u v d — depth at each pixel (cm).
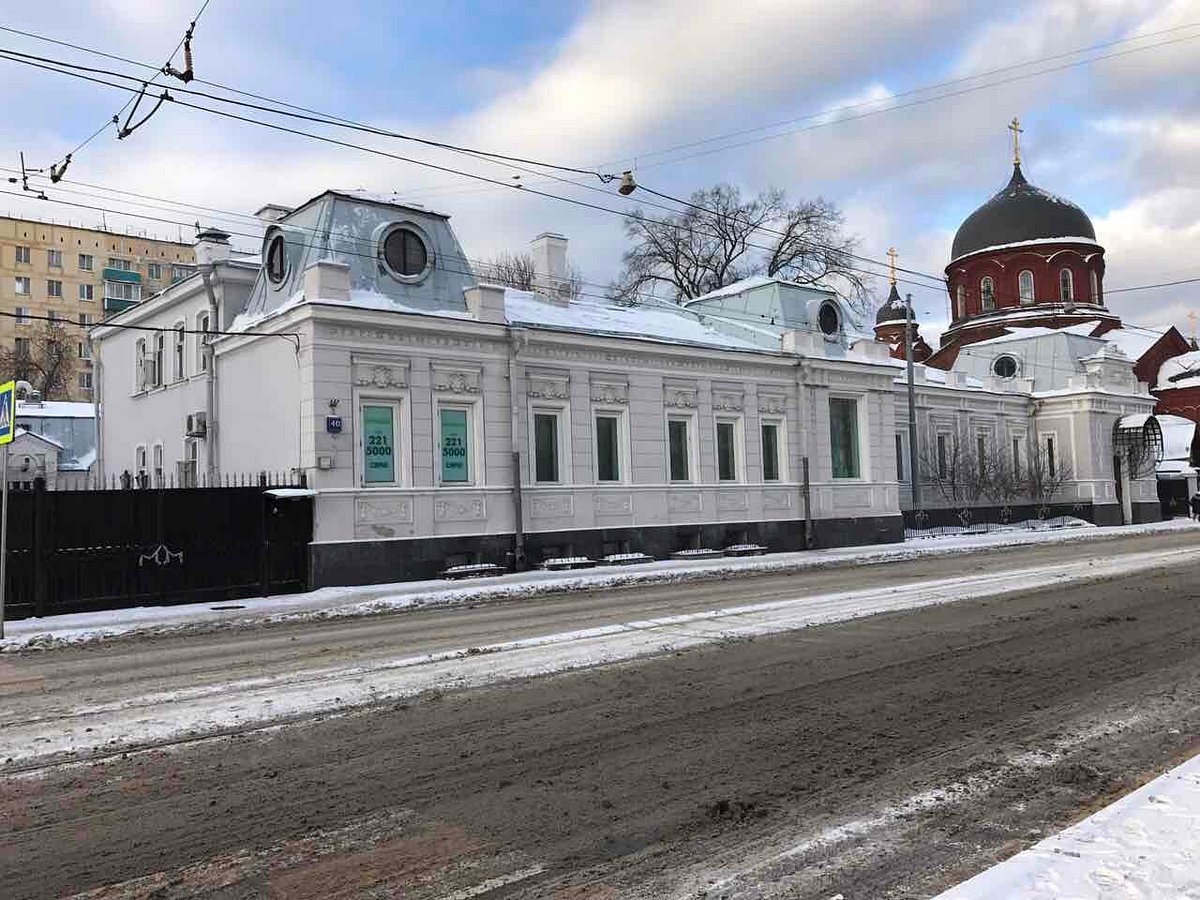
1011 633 1186
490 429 2353
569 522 2498
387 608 1739
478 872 475
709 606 1565
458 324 2281
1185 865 425
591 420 2572
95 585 1756
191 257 9388
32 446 4425
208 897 451
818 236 5109
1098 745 688
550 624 1388
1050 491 4588
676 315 3381
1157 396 5984
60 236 8575
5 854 508
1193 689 859
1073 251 5925
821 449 3147
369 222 2303
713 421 2867
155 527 1836
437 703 847
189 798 596
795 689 885
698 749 689
